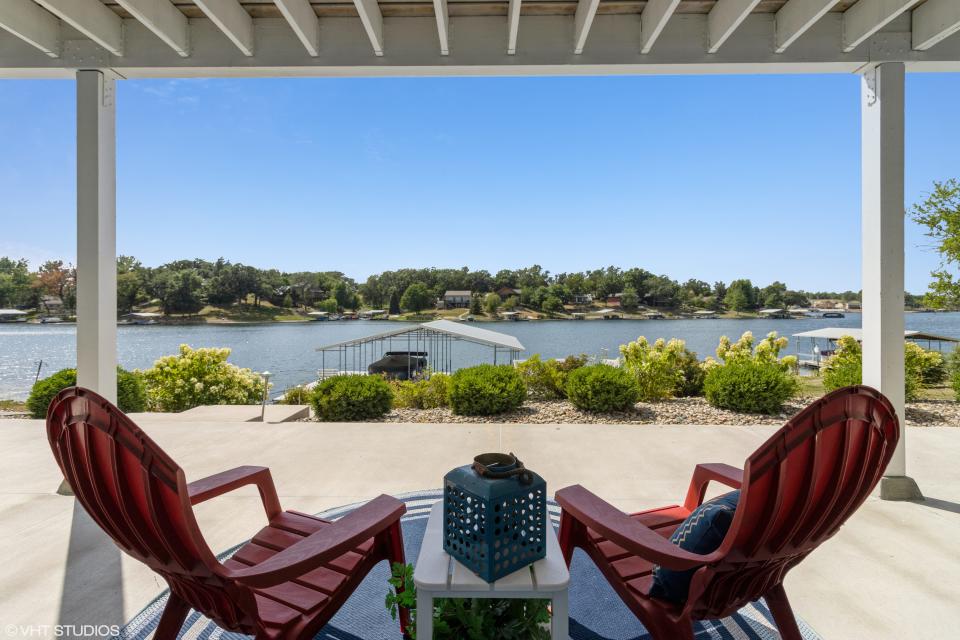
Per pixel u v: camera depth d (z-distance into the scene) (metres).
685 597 1.34
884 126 3.11
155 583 2.07
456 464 3.68
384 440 4.38
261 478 1.81
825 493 1.22
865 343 3.22
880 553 2.32
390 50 3.27
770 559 1.26
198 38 3.27
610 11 3.21
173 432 4.69
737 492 1.40
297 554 1.23
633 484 3.25
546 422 5.64
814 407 1.13
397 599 1.36
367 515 1.43
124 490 1.15
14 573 2.15
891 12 2.74
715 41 3.10
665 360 7.06
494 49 3.26
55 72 3.31
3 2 2.81
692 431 4.70
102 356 3.27
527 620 1.24
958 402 6.12
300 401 8.83
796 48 3.18
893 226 3.09
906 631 1.75
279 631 1.24
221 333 38.88
